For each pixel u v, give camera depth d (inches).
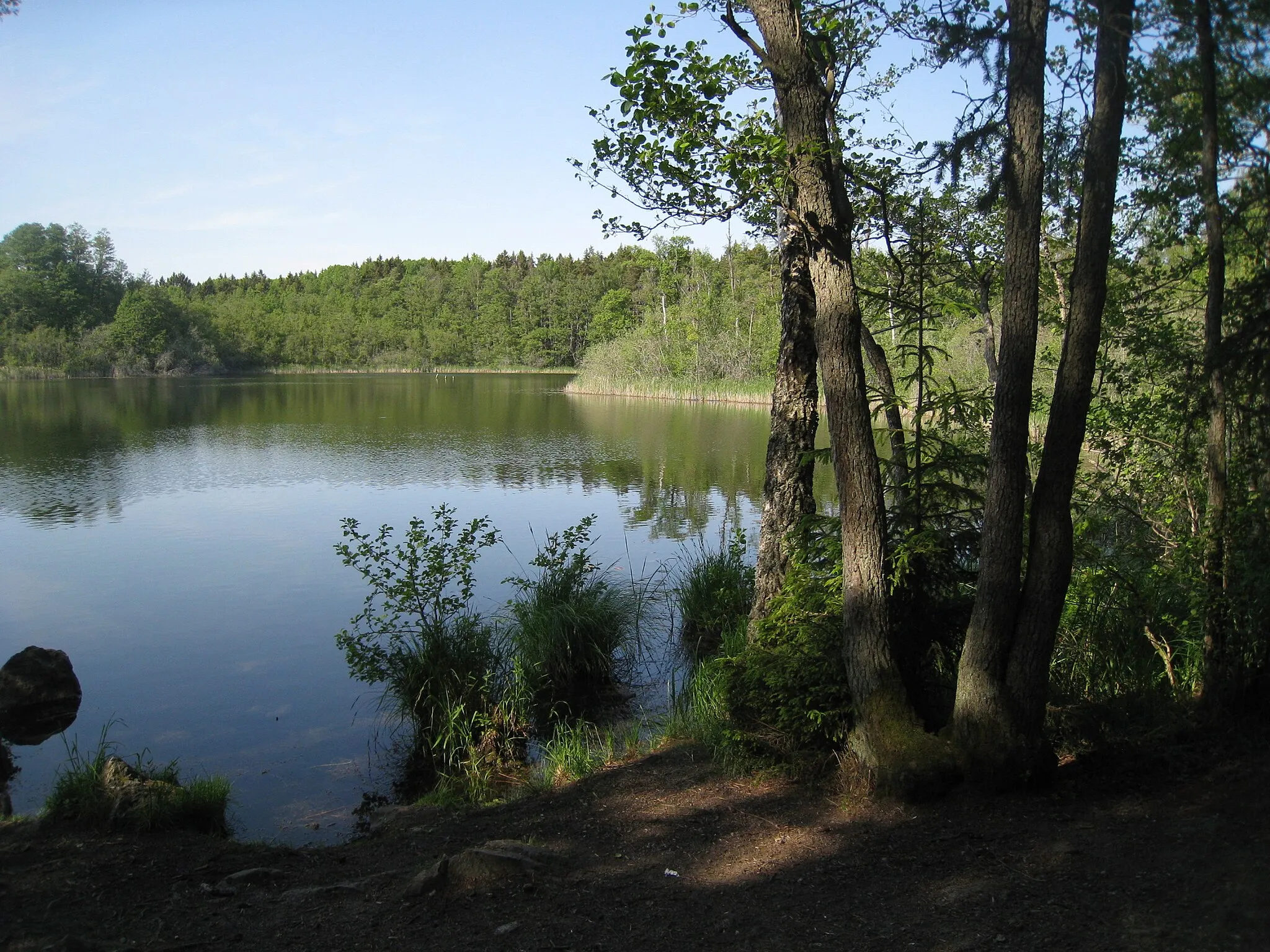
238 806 231.8
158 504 667.4
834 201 200.1
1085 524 255.8
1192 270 247.0
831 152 199.3
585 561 368.8
